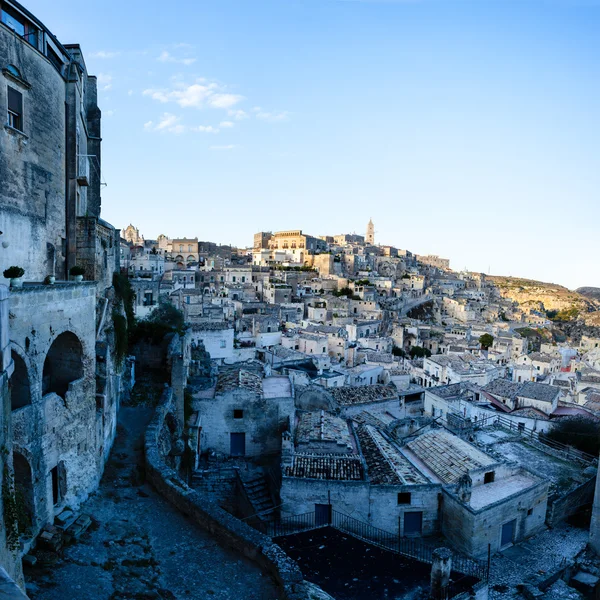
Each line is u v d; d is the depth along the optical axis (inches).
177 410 1193.4
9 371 416.2
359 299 5462.6
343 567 869.2
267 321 3472.0
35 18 767.1
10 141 709.9
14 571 417.1
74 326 679.1
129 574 552.7
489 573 965.2
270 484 1188.5
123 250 4005.9
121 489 759.7
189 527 665.6
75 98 933.8
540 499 1169.4
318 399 1528.1
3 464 391.5
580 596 936.3
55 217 881.5
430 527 1098.7
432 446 1322.6
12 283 551.2
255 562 587.8
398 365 3088.1
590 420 1722.4
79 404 697.0
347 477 1080.8
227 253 7194.9
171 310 1734.7
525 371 3299.7
